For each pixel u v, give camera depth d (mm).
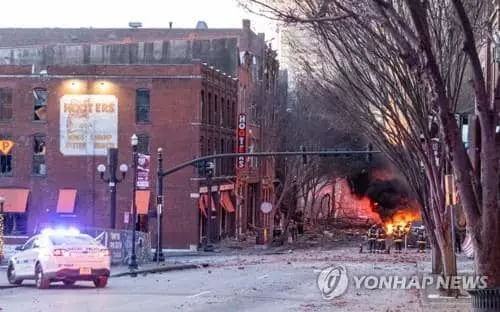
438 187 40562
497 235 21391
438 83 20812
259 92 124000
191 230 98688
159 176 74562
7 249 89438
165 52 120562
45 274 46781
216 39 120250
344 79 44594
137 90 99625
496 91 21500
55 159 99688
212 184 104562
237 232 116938
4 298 41094
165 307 36938
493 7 30219
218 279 56531
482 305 19375
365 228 138000
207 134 103000
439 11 30953
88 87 99688
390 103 40344
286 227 113500
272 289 47844
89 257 47375
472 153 48062
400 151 46000
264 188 127375
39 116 100250
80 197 99375
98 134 99438
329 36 37281
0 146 98312
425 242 99250
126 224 95562
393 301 40812
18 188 99875
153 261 76375
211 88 105000
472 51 20484
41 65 111312
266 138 113875
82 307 36500
